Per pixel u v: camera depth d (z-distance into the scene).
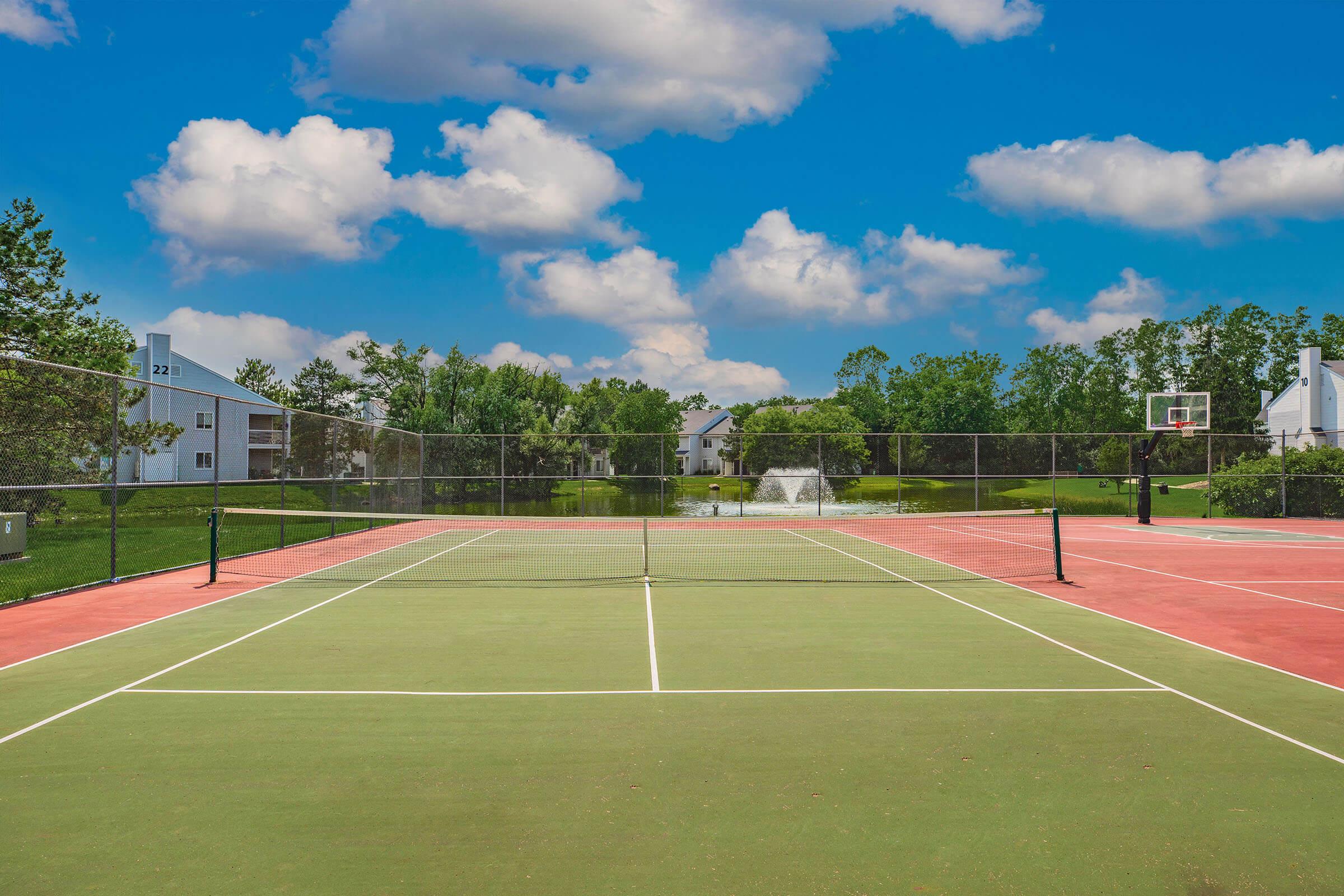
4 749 5.86
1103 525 27.50
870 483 31.83
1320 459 29.56
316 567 16.73
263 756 5.75
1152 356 69.94
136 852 4.33
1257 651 9.15
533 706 6.99
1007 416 75.50
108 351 28.20
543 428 51.22
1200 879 4.11
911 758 5.78
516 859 4.27
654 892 3.94
